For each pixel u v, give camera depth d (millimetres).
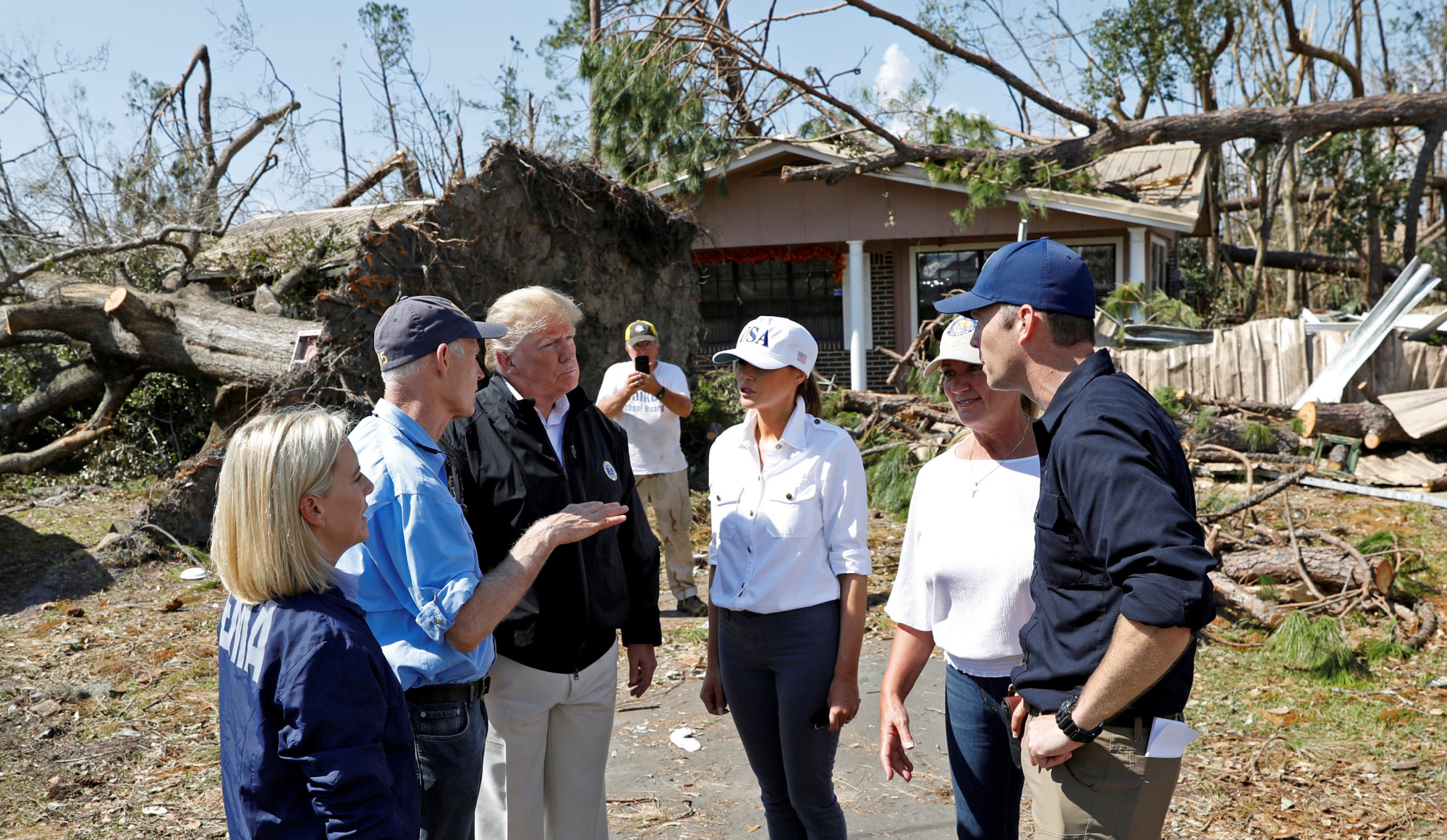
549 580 2455
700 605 6078
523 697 2465
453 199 8531
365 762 1536
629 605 2738
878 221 14461
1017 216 14039
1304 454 9531
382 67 22094
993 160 13367
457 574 2010
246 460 1603
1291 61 28016
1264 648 5191
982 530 2334
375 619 2021
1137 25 17781
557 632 2465
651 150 13070
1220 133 13789
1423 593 5980
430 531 2002
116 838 3414
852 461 2672
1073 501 1791
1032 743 1899
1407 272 10102
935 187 14133
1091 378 1858
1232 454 9070
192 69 18047
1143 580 1626
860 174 14070
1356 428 9273
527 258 9438
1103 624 1819
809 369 2674
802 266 15617
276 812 1565
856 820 3473
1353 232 21984
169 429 10711
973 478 2393
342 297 7691
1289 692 4668
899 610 2588
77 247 10922
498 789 2484
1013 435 2385
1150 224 13086
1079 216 13914
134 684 4898
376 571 2021
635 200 10617
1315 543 6637
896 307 15336
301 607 1603
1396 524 7613
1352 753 4016
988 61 13867
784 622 2615
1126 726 1848
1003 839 2459
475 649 2096
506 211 9117
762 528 2639
